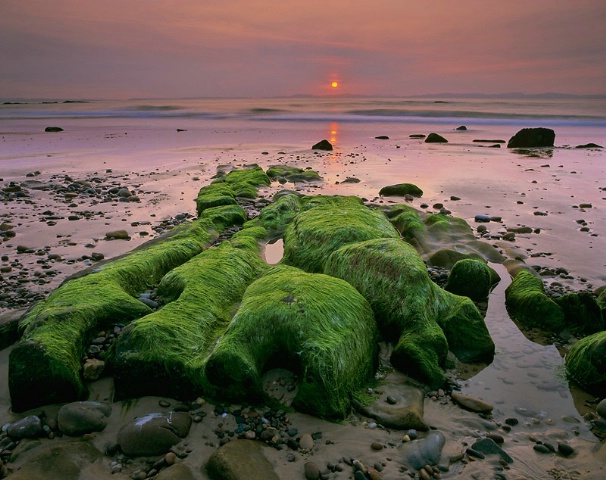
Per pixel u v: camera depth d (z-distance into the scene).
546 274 9.51
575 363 6.29
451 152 28.22
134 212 14.25
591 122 49.75
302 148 29.92
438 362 6.35
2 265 9.88
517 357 6.80
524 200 15.62
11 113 70.19
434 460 4.71
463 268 8.62
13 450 4.77
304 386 5.39
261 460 4.62
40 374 5.37
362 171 21.31
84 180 18.80
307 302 6.20
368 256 7.83
